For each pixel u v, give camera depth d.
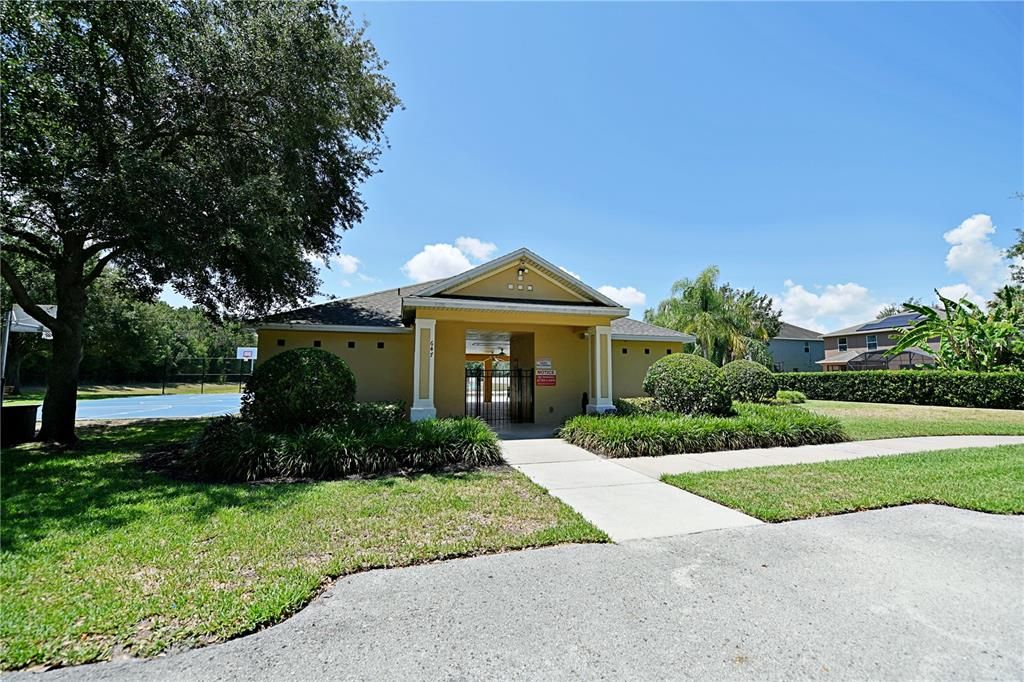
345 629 2.98
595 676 2.49
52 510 5.38
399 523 5.02
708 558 4.13
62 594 3.38
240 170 9.75
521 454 9.36
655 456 9.15
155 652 2.72
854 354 39.25
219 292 13.34
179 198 8.28
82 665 2.61
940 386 18.72
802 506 5.64
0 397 9.51
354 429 8.30
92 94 8.39
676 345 17.53
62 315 10.59
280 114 9.84
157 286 13.67
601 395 13.07
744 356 31.81
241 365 42.09
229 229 8.77
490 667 2.57
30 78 7.00
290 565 3.91
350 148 13.23
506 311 11.86
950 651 2.73
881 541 4.56
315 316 14.05
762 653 2.70
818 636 2.89
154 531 4.70
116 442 10.30
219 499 5.86
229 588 3.48
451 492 6.30
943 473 7.33
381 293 17.52
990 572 3.84
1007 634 2.92
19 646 2.73
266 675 2.51
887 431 12.20
